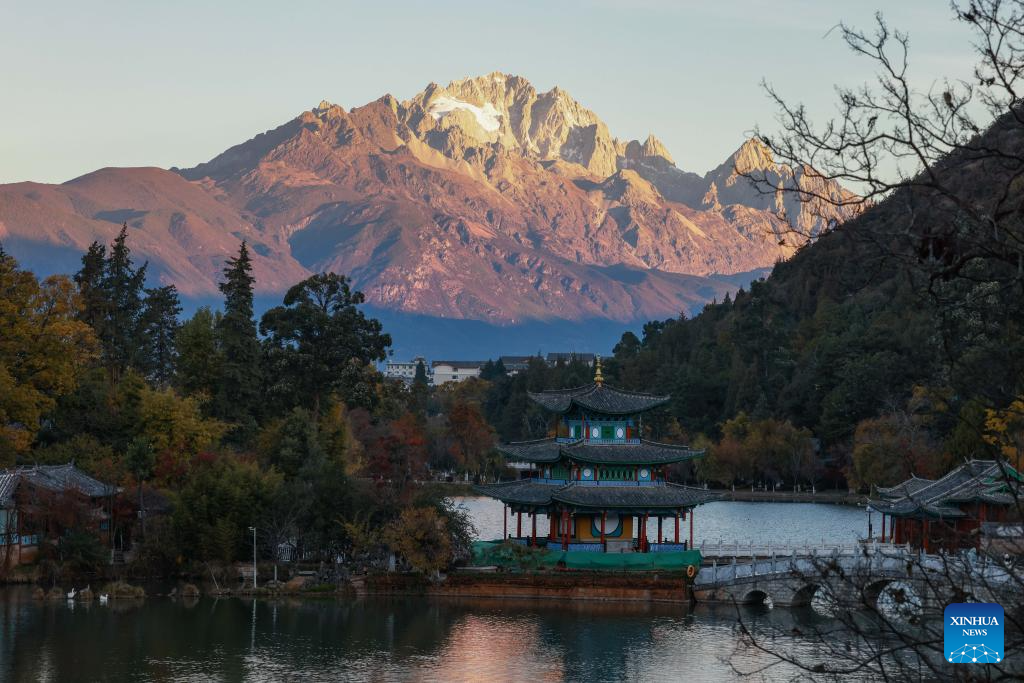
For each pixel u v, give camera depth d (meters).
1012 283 22.39
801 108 22.80
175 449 170.12
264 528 143.88
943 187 22.23
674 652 107.12
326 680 97.81
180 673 99.31
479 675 99.69
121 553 150.00
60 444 165.75
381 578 137.50
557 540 145.00
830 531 199.38
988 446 25.25
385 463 160.88
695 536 191.50
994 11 22.00
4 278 166.62
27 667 100.38
